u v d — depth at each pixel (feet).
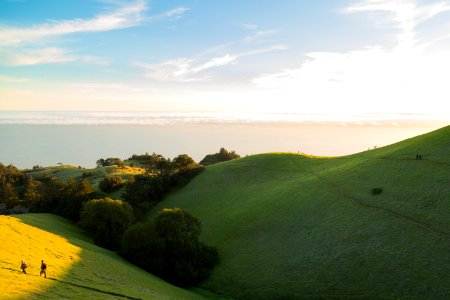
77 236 281.54
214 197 388.16
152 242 248.32
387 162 289.94
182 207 386.11
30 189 490.49
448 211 202.28
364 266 192.95
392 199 234.99
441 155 260.83
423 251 184.34
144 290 171.53
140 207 395.14
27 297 113.91
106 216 290.76
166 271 239.30
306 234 242.78
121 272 191.72
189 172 468.34
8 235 178.91
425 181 237.25
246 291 213.46
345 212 245.04
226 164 481.87
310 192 298.15
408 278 174.19
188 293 209.97
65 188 404.77
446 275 166.71
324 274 200.75
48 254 172.96
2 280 120.67
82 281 151.43
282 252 235.81
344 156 388.16
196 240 261.24
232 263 246.47
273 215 286.66
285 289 202.49
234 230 290.56
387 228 210.38
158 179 437.99
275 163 435.12
